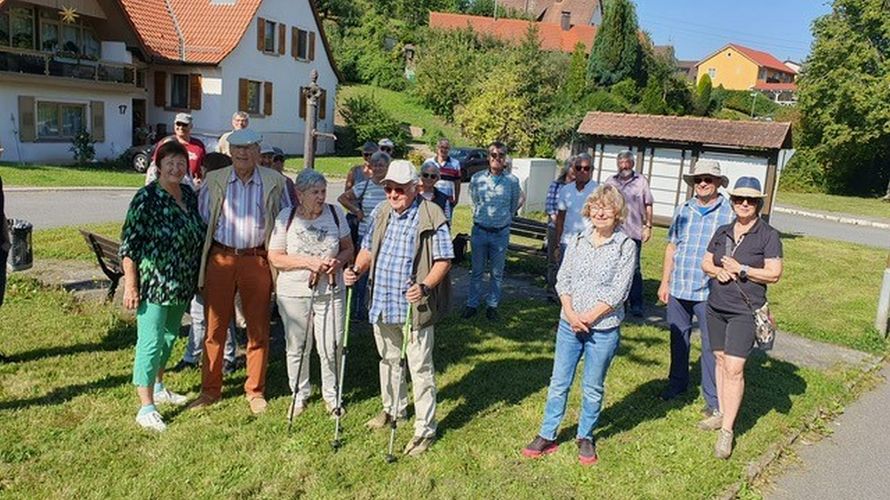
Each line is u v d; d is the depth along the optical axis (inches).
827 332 319.9
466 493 158.7
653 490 165.8
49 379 203.3
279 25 1188.5
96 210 546.3
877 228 913.5
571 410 208.1
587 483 166.9
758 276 180.5
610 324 169.0
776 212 1021.2
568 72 1656.0
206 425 182.1
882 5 1226.0
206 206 187.5
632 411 211.0
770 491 174.7
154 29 1069.8
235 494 151.4
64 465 158.2
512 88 1456.7
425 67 1681.8
